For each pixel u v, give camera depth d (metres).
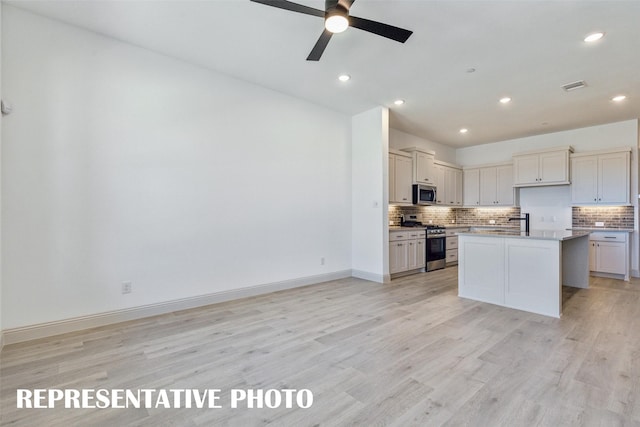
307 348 2.49
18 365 2.19
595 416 1.65
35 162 2.63
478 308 3.53
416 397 1.83
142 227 3.16
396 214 6.32
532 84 3.92
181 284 3.42
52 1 2.47
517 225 6.58
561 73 3.61
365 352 2.42
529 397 1.83
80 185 2.83
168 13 2.61
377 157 4.89
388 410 1.71
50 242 2.69
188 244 3.46
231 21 2.71
